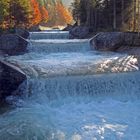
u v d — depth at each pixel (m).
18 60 26.22
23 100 19.45
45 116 16.88
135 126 15.68
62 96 19.75
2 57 28.42
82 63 24.53
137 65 25.05
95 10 51.75
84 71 21.89
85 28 45.50
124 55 29.27
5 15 45.72
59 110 17.88
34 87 19.78
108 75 21.41
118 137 14.47
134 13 43.16
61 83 19.86
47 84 19.78
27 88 19.75
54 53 31.23
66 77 20.44
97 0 52.09
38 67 22.70
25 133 14.73
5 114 17.25
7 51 31.27
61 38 42.69
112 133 14.84
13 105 18.89
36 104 18.92
